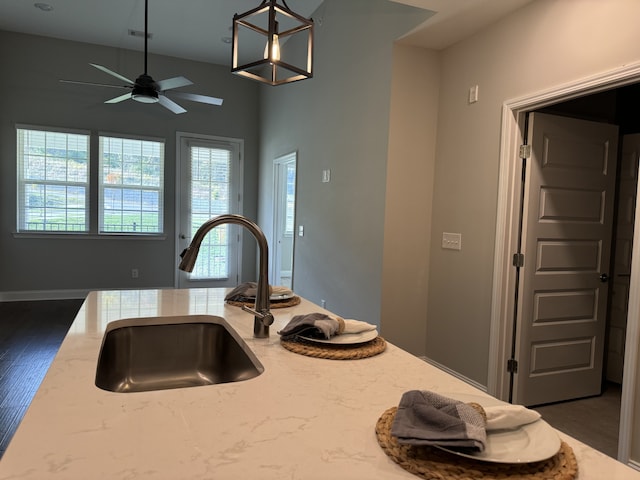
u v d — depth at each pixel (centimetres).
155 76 605
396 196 336
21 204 552
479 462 70
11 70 538
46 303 548
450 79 329
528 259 286
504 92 282
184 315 168
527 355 292
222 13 472
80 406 89
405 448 74
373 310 347
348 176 387
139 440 76
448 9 273
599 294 314
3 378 319
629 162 340
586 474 70
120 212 596
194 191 635
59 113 560
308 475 67
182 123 622
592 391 317
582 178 299
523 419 79
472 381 309
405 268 343
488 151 295
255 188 673
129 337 159
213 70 637
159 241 619
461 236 318
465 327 315
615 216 347
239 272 671
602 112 335
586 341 312
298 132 503
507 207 282
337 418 87
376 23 344
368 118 356
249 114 661
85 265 585
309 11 454
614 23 217
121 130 590
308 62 164
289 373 112
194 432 80
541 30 256
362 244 364
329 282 422
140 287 613
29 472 65
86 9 471
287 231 648
